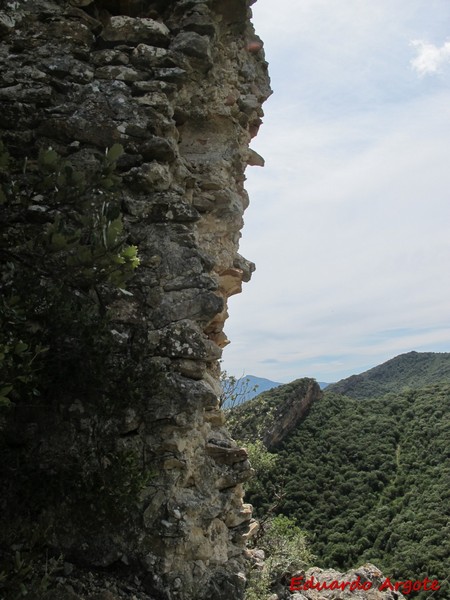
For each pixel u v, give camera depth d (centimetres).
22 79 555
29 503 479
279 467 2952
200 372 533
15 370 412
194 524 518
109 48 598
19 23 570
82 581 477
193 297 543
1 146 465
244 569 595
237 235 730
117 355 513
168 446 506
